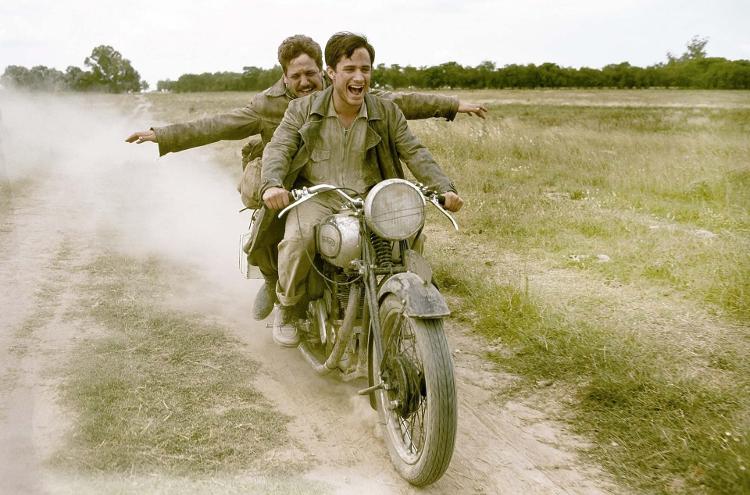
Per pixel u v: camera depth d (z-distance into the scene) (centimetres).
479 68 9425
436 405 274
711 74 8731
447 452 279
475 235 729
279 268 368
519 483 311
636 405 367
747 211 810
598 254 641
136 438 315
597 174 1092
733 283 531
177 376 385
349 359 365
